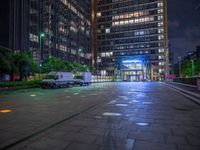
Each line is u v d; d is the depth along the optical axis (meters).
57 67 51.66
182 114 9.00
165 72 116.50
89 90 28.12
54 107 11.34
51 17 77.25
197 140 5.29
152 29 121.12
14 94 21.09
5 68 34.91
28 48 62.75
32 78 49.88
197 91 18.67
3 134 5.91
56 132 6.14
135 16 125.81
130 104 12.52
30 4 64.69
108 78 106.38
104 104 12.58
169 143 5.06
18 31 60.66
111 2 132.62
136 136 5.68
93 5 135.50
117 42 129.62
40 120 7.84
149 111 9.85
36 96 18.59
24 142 5.22
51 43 76.38
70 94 20.88
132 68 119.75
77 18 103.19
